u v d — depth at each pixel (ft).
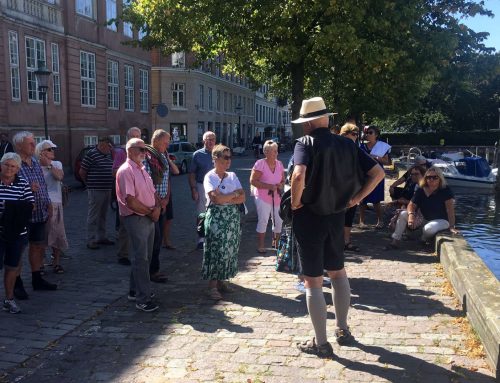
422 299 17.52
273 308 17.08
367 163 13.57
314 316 13.23
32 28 66.95
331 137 13.17
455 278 17.84
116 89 94.02
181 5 38.47
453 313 16.12
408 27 35.68
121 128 96.27
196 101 148.46
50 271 22.13
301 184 12.59
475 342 13.83
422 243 25.70
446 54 37.27
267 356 13.39
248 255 24.39
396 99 44.52
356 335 14.56
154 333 15.10
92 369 12.87
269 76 49.80
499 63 39.58
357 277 20.21
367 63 35.32
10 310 16.79
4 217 16.31
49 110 71.92
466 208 42.80
